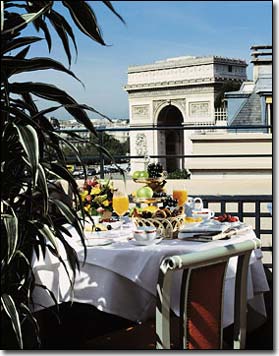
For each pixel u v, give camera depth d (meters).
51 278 2.28
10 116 1.71
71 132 1.82
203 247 2.19
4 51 1.63
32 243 1.78
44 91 1.74
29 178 1.74
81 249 2.23
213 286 1.67
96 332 2.76
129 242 2.31
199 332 1.64
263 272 2.53
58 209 1.78
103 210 2.55
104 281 2.20
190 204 2.75
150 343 1.93
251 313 2.64
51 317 2.71
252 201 3.60
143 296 2.23
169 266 1.52
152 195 2.47
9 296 1.65
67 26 1.75
